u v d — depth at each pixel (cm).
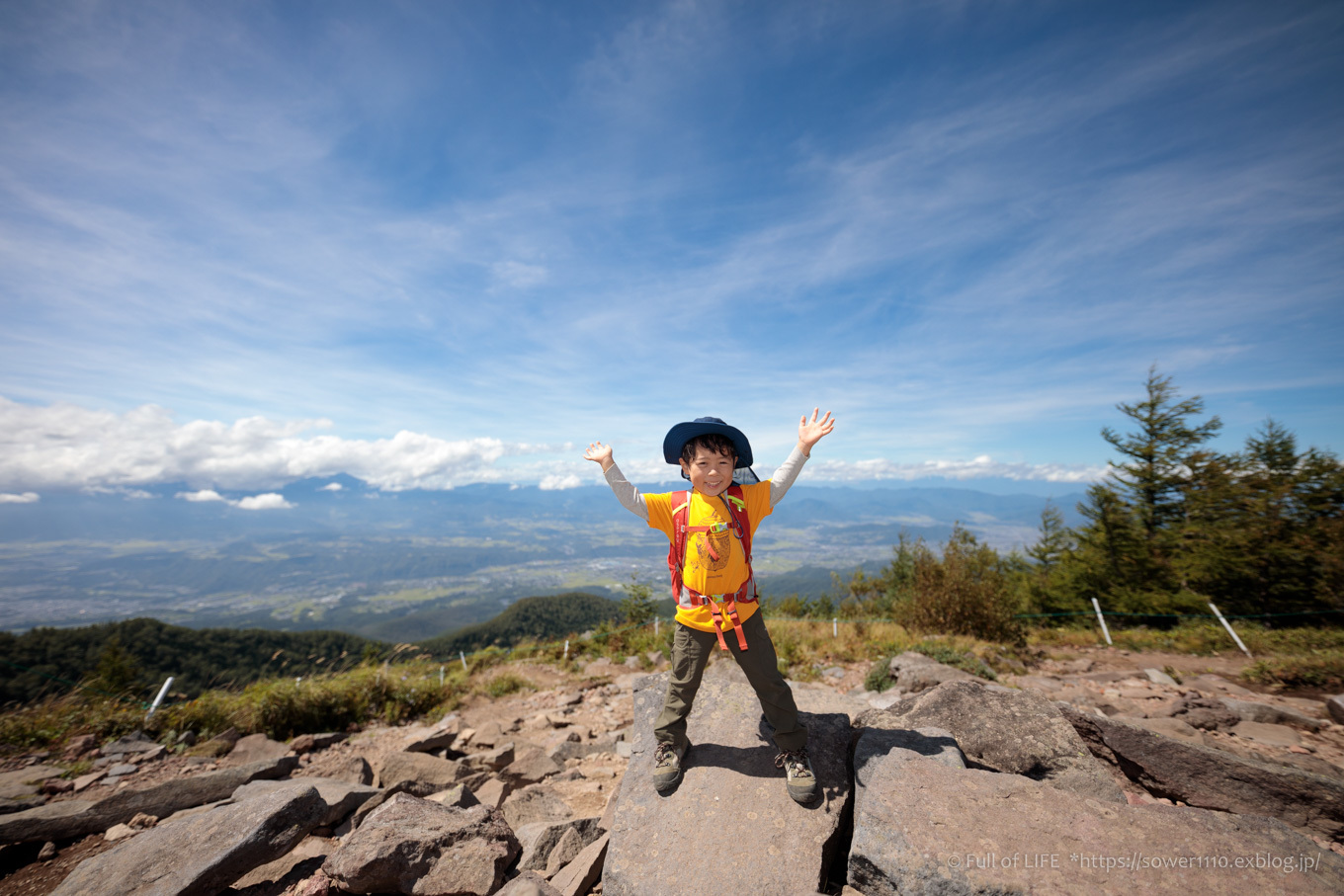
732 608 256
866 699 648
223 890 282
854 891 217
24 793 475
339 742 679
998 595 1098
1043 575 2023
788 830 246
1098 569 1762
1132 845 195
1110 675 778
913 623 1154
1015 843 202
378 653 1174
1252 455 1777
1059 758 306
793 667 923
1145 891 177
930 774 247
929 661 708
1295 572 1328
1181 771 327
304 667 1016
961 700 345
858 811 233
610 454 274
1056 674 820
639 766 298
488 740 637
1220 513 1698
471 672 1157
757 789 268
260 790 412
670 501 267
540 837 306
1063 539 2127
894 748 274
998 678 720
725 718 321
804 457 276
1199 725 518
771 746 295
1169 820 205
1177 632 1117
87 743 594
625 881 235
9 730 603
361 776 496
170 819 379
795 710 265
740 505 262
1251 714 540
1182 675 763
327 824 378
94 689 753
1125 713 568
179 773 537
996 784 236
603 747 598
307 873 298
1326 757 448
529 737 692
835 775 274
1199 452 1830
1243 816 203
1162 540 1739
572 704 866
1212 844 191
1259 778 306
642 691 356
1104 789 287
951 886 192
